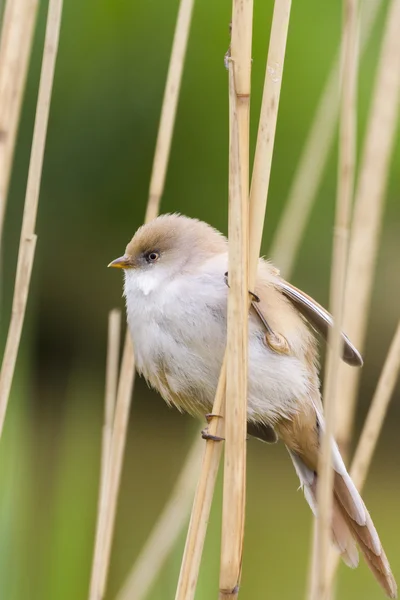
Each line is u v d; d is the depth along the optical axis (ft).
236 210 19.16
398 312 56.03
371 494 54.80
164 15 56.70
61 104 56.90
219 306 22.99
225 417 19.89
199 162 57.93
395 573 46.21
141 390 60.44
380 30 51.24
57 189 57.77
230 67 18.83
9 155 23.24
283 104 55.42
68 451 50.55
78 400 58.34
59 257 58.90
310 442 23.89
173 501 26.63
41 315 59.41
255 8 54.49
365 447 24.21
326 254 55.26
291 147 55.31
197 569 20.15
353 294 25.55
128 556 45.42
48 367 59.62
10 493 27.17
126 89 57.36
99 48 57.26
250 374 22.82
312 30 55.01
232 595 19.49
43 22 53.47
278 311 23.13
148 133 57.72
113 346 24.89
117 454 24.76
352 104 18.48
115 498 24.61
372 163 25.46
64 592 29.58
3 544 26.48
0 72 23.06
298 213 27.94
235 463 19.44
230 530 19.45
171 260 24.14
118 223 58.85
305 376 23.40
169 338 23.47
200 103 57.57
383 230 55.42
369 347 56.80
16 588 26.78
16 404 30.37
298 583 45.06
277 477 55.88
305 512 52.42
